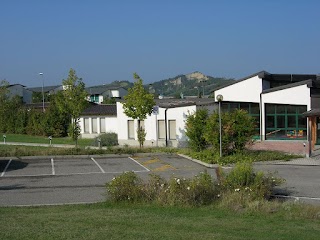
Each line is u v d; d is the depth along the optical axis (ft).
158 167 73.72
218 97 75.56
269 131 110.63
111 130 149.79
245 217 36.27
